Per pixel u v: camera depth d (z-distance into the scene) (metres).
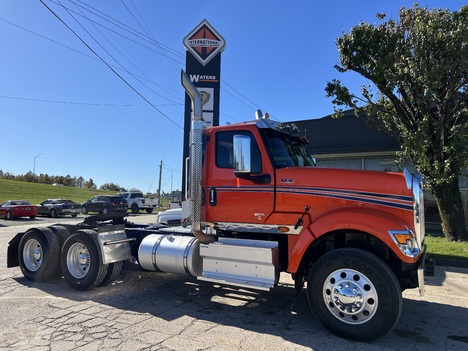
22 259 6.75
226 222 5.22
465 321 4.81
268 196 4.95
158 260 5.59
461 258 8.38
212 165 5.37
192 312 5.04
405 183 4.37
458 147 9.62
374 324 3.98
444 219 10.80
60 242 6.59
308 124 15.85
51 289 6.12
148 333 4.23
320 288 4.29
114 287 6.29
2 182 64.88
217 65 10.91
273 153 5.06
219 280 4.90
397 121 11.46
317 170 4.77
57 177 105.88
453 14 8.60
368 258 4.06
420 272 4.10
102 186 106.56
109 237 6.04
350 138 15.08
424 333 4.39
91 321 4.60
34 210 26.50
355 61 10.46
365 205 4.49
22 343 3.90
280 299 5.71
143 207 35.03
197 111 5.42
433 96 9.52
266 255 4.66
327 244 4.75
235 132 5.24
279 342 4.04
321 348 3.90
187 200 5.83
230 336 4.19
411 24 9.50
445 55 9.08
